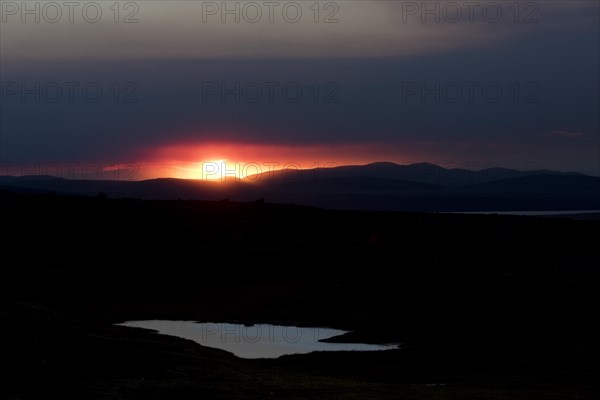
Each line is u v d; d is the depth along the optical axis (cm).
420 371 5394
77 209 18512
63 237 14862
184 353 5525
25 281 10788
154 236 15375
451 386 4731
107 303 9594
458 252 13412
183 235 16025
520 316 7506
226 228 17625
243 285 10881
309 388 4491
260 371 5128
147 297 10050
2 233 15125
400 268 11525
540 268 10612
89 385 4416
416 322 7581
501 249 14025
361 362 5759
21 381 4378
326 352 6181
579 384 4844
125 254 13250
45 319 6719
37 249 13400
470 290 8594
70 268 11994
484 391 4447
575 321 6919
